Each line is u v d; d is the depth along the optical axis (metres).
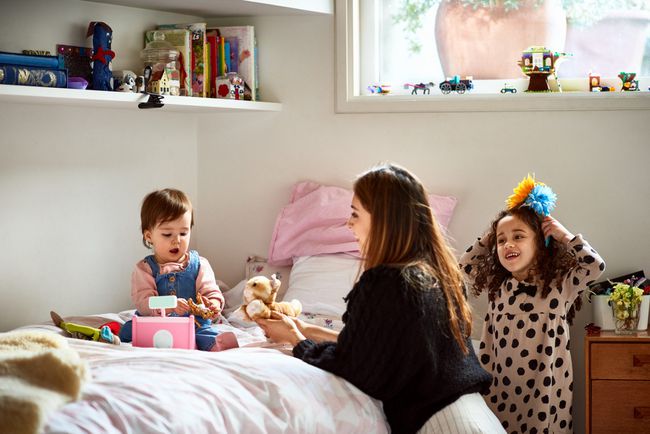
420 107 3.03
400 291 1.93
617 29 3.02
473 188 3.01
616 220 2.90
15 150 2.77
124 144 3.08
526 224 2.49
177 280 2.62
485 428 1.92
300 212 3.09
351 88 3.12
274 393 1.82
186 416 1.66
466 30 3.14
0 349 1.79
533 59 2.98
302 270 2.97
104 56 2.75
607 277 2.92
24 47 2.74
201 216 3.35
